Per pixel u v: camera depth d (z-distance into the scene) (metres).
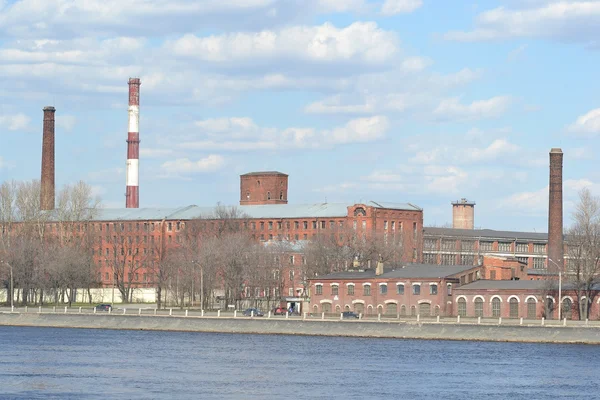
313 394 184.75
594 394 187.25
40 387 189.50
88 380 197.62
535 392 188.62
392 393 186.38
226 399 179.62
